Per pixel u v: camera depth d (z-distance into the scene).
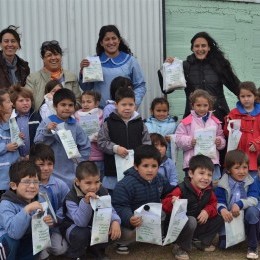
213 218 3.46
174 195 3.40
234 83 4.42
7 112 3.62
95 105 4.07
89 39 4.73
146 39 4.87
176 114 4.98
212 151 3.86
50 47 4.25
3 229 2.92
